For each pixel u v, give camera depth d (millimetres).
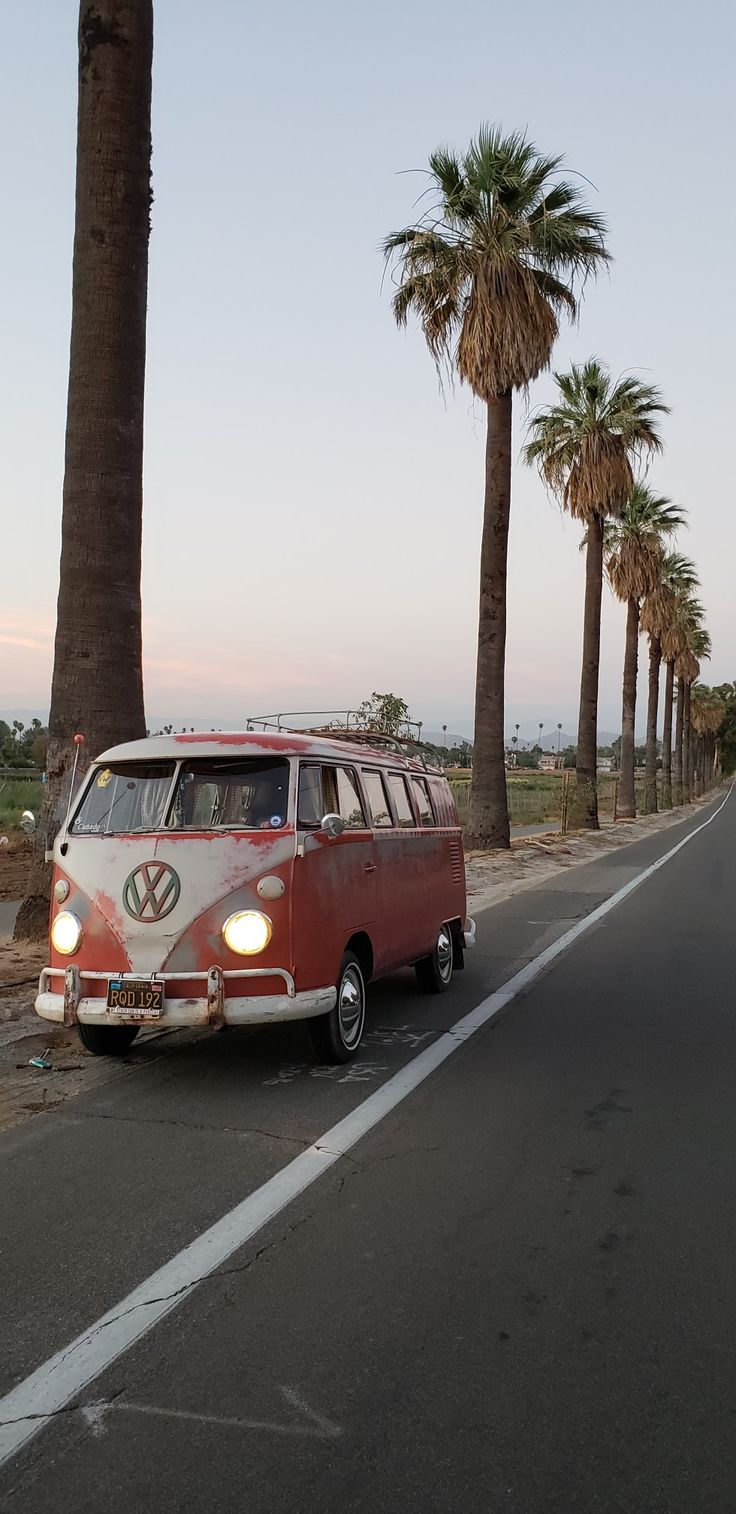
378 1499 2621
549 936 13078
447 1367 3223
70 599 10195
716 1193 4734
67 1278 3822
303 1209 4488
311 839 6449
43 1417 2961
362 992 7312
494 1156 5195
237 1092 6266
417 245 24484
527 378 24484
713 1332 3465
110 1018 6164
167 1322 3498
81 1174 4891
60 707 10242
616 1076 6703
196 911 6145
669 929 13734
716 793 137500
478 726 25922
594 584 37562
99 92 10125
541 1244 4160
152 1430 2902
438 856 9461
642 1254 4078
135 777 6805
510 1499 2625
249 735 7066
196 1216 4398
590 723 38219
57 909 6488
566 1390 3104
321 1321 3510
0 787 31922
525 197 24031
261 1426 2918
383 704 17172
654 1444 2850
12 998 8367
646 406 35750
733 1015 8594
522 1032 7953
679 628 68875
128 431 10312
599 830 38031
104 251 10156
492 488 25016
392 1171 4969
